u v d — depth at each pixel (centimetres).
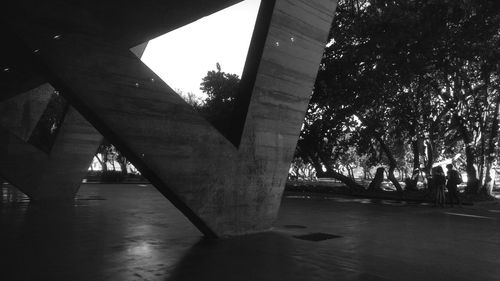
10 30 607
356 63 2200
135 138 679
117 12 1059
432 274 556
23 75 1513
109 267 570
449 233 940
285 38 902
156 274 533
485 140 2536
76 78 638
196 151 762
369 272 558
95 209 1362
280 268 571
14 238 798
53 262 598
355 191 2647
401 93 2398
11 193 2041
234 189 830
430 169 2592
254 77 861
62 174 1711
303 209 1522
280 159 924
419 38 2011
